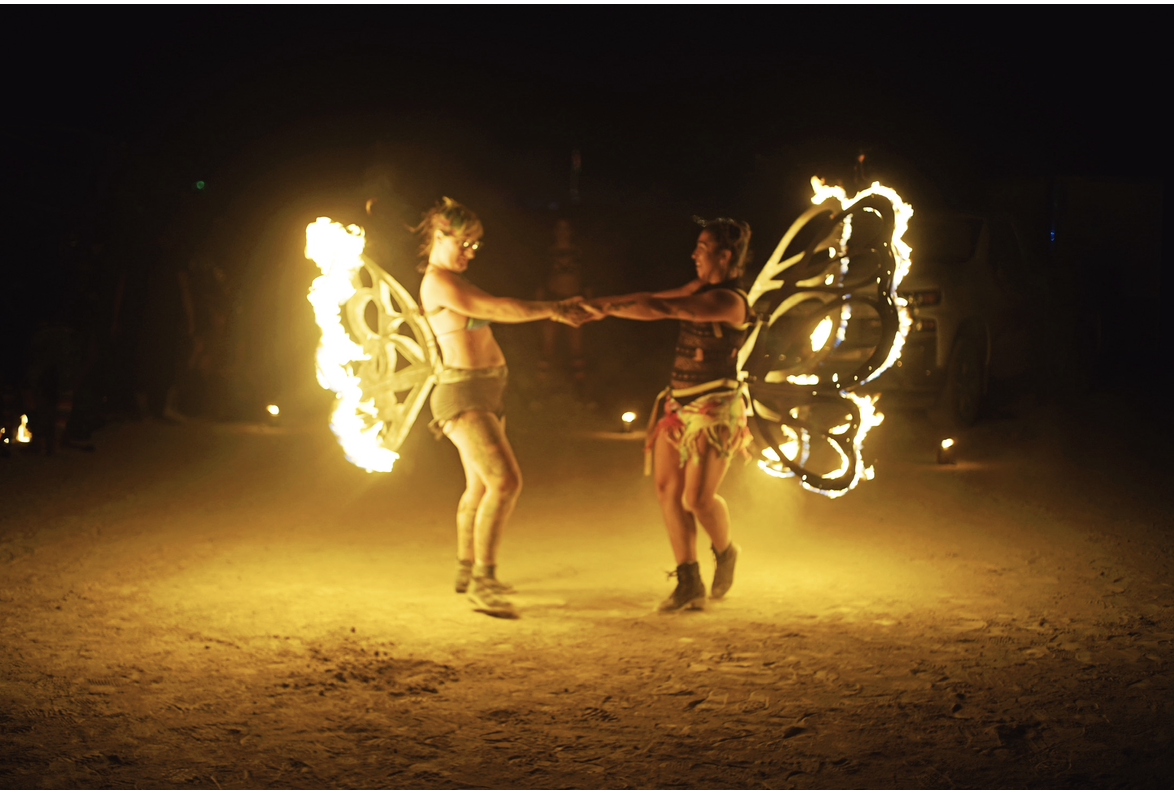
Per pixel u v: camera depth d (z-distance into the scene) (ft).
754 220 46.37
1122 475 31.37
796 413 19.88
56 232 40.63
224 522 25.53
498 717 13.33
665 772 11.78
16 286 38.52
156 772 11.79
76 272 35.35
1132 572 20.56
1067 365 47.65
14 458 34.27
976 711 13.50
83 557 21.91
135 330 43.27
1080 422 41.70
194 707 13.66
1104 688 14.29
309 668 15.11
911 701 13.83
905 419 42.01
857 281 19.24
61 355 34.86
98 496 28.55
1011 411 44.37
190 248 46.09
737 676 14.78
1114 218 52.60
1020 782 11.51
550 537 24.22
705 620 17.58
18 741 12.60
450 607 18.38
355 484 30.86
